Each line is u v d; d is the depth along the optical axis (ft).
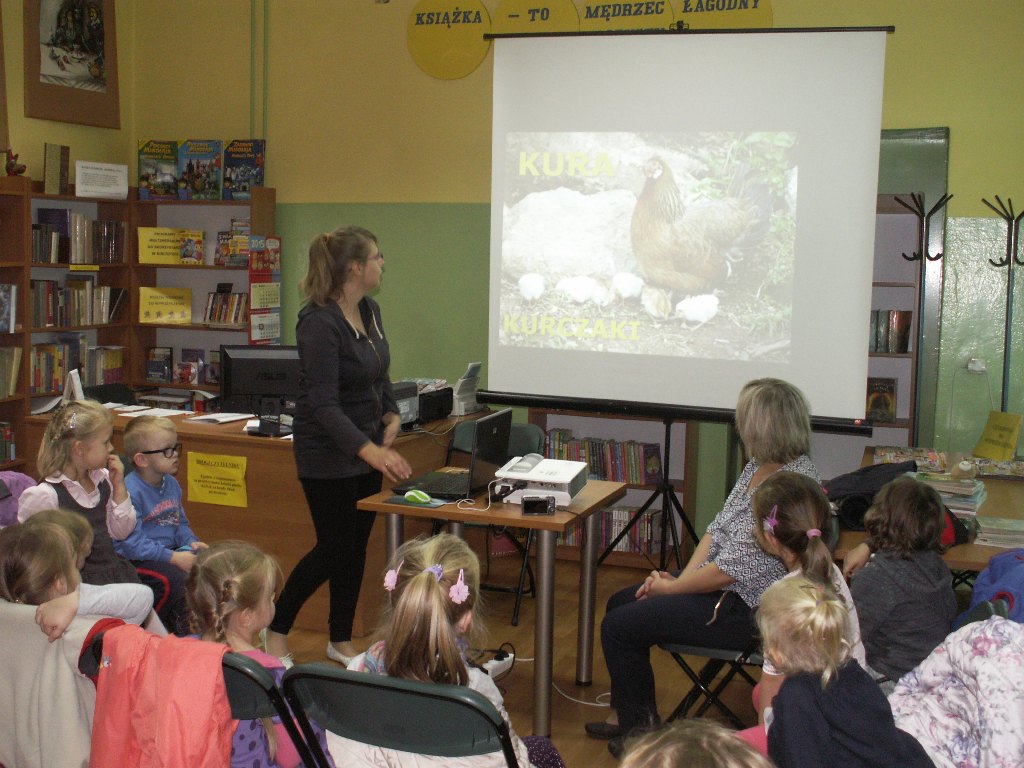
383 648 6.25
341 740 6.16
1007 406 15.51
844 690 5.60
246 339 20.88
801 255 14.84
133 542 10.32
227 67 20.17
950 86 15.46
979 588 8.55
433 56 18.51
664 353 15.74
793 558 7.97
